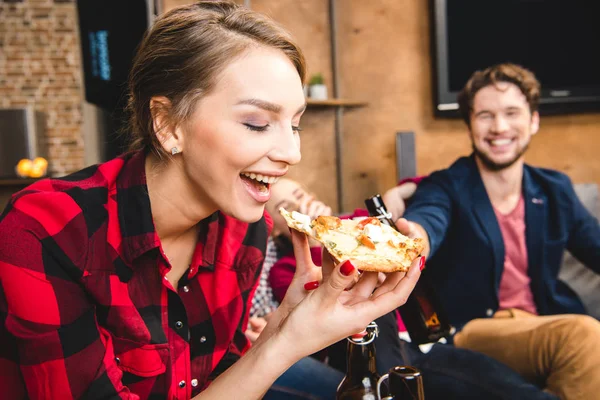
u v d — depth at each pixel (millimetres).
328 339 720
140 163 822
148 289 821
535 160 3035
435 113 3064
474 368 1154
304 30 3201
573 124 3016
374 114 3176
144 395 826
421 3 3096
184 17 742
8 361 758
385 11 3133
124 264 791
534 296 1600
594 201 2201
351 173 3223
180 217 824
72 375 717
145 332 798
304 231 795
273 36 727
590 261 1657
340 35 3184
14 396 773
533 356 1297
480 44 2951
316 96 3107
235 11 754
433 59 3086
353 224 853
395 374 657
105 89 2746
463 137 3096
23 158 3631
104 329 787
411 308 1133
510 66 1593
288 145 717
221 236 919
